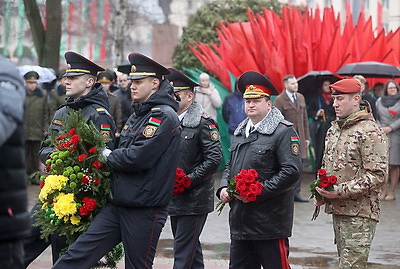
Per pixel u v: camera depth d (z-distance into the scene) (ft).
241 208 25.07
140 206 23.16
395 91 51.96
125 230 23.40
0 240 15.84
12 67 15.98
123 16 108.78
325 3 150.30
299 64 63.57
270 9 78.59
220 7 77.00
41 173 25.55
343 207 24.31
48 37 62.69
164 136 23.12
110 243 23.63
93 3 136.36
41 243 26.55
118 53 99.86
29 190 54.08
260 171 25.00
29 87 56.85
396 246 37.19
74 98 26.91
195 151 28.68
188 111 28.89
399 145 51.93
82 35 138.41
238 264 25.80
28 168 57.47
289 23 64.54
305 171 67.62
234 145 25.89
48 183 23.90
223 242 37.93
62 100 56.44
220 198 25.79
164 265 32.53
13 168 15.79
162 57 125.29
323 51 64.90
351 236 24.31
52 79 57.57
